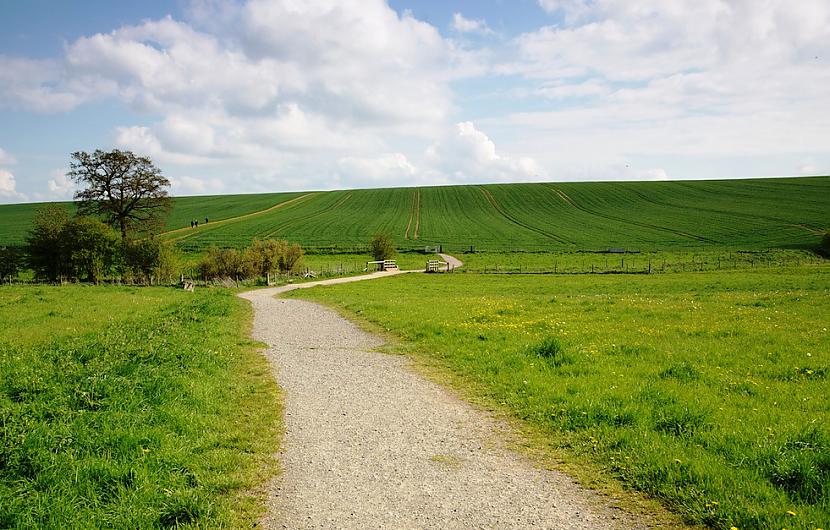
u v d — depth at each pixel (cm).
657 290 3916
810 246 7669
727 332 1675
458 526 608
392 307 2558
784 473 673
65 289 3925
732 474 689
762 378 1167
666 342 1543
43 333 1959
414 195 15138
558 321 1959
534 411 988
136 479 668
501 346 1548
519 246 8944
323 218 12125
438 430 924
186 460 747
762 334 1634
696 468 709
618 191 14225
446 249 8806
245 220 11975
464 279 5347
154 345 1340
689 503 642
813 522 574
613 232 9881
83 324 2178
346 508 651
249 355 1552
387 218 12100
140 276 5091
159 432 806
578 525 609
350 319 2297
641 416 914
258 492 694
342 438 888
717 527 598
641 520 621
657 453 767
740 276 4834
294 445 857
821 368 1217
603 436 850
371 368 1384
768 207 11175
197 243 9156
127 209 5972
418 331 1841
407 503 663
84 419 798
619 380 1149
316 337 1878
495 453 820
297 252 5959
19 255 5228
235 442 856
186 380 1088
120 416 831
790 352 1395
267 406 1057
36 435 709
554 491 693
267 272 5541
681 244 8538
